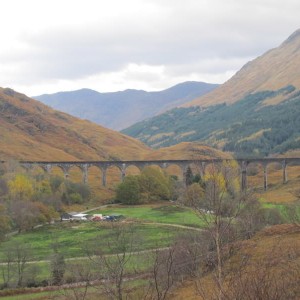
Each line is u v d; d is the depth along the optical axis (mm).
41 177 161750
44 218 121438
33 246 96188
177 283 37469
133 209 148500
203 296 22203
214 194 17922
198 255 30375
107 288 24750
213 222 19062
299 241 47781
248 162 181750
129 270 40156
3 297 62438
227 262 23594
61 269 68250
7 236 107375
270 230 59469
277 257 30266
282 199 122000
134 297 23672
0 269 77625
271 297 18516
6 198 127875
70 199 158375
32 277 71875
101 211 146750
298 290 23766
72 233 109062
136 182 164625
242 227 38906
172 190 168375
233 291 19750
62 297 40500
